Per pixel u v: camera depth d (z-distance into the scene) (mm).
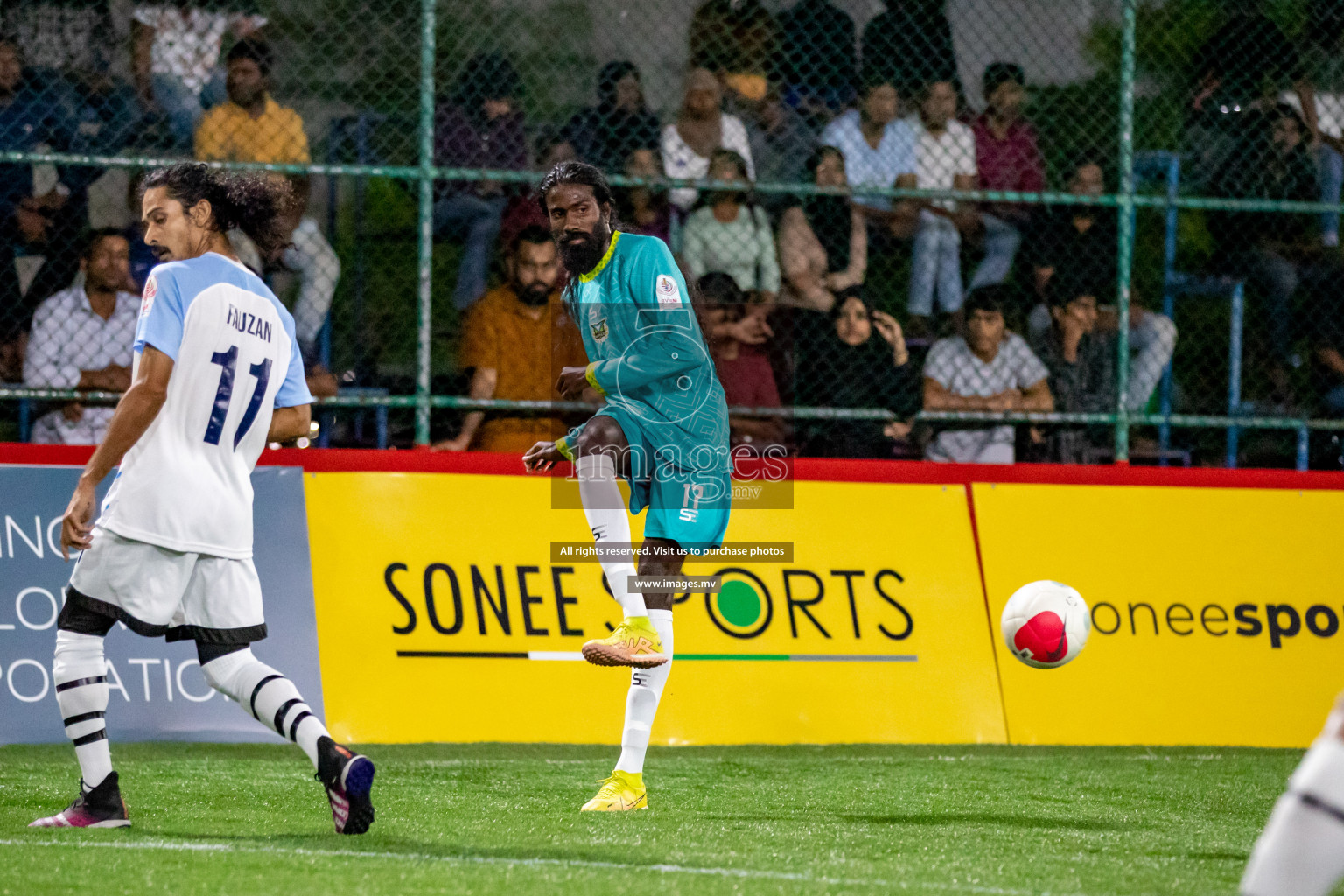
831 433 25531
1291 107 27203
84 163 21953
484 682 20750
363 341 25859
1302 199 27312
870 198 26500
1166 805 16781
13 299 24062
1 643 19453
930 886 11594
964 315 26359
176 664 19953
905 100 27000
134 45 24812
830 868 12242
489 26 28062
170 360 12867
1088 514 23297
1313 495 24203
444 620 20875
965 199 24578
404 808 15312
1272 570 23578
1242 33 27328
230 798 15680
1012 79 27250
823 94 26828
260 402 13453
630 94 26234
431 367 25859
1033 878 12055
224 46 25312
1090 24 28266
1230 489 23938
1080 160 28078
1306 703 22906
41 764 18031
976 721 21906
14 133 24188
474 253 25672
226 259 13461
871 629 22016
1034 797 17141
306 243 24750
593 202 15328
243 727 19953
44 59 24438
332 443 25062
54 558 19938
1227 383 27688
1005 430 26328
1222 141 27562
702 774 18531
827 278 26062
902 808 16078
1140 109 28375
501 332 24625
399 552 21031
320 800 15656
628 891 11078
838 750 21109
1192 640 22906
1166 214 27594
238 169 22562
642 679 15688
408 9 27219
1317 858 6770
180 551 12906
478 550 21328
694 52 26547
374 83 27000
